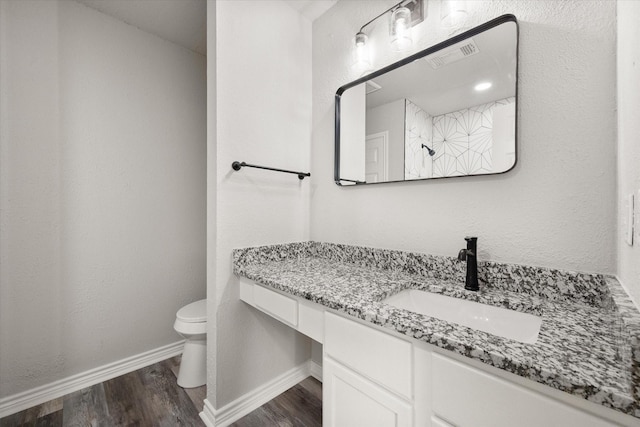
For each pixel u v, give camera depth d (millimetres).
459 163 1104
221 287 1342
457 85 1122
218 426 1306
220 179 1333
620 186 734
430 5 1221
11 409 1394
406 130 1280
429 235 1208
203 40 2010
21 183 1450
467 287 984
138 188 1859
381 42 1399
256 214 1478
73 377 1584
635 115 575
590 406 467
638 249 553
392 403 737
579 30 859
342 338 878
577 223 858
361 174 1463
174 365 1864
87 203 1655
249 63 1439
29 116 1469
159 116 1959
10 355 1418
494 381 562
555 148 897
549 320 723
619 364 507
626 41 662
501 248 1010
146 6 1669
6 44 1403
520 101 967
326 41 1669
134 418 1362
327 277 1176
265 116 1510
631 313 503
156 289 1938
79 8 1631
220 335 1334
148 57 1908
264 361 1516
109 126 1739
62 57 1568
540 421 510
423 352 680
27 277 1466
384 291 976
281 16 1593
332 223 1619
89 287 1660
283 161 1603
